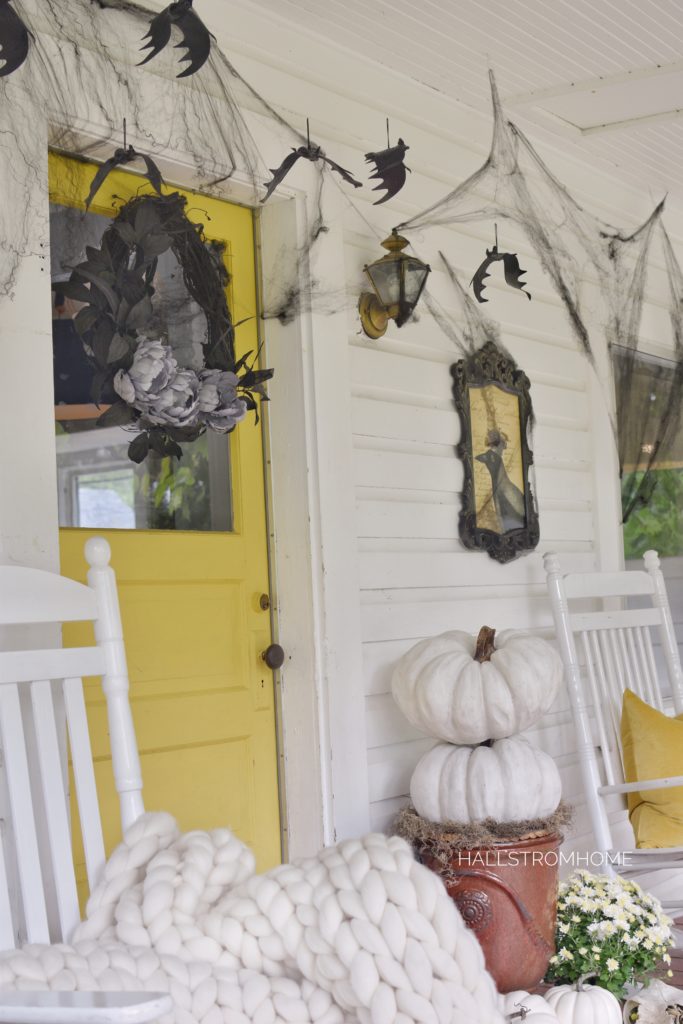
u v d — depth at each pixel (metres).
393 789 3.32
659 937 2.87
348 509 3.22
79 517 2.70
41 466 2.38
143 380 2.52
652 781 3.24
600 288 4.53
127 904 1.70
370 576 3.30
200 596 2.97
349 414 3.25
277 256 3.19
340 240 3.29
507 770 2.87
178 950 1.64
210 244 3.09
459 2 3.16
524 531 3.89
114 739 1.99
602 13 3.29
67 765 2.37
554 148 4.30
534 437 4.09
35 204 2.43
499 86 3.72
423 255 3.63
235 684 3.04
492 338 3.90
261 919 1.67
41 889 1.79
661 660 4.77
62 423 2.66
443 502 3.61
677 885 4.61
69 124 2.56
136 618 2.80
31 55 2.47
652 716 3.48
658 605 3.96
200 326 2.90
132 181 2.85
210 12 2.95
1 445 2.32
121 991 1.33
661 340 4.92
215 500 3.06
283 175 2.79
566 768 4.06
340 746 3.11
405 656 3.12
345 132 3.36
